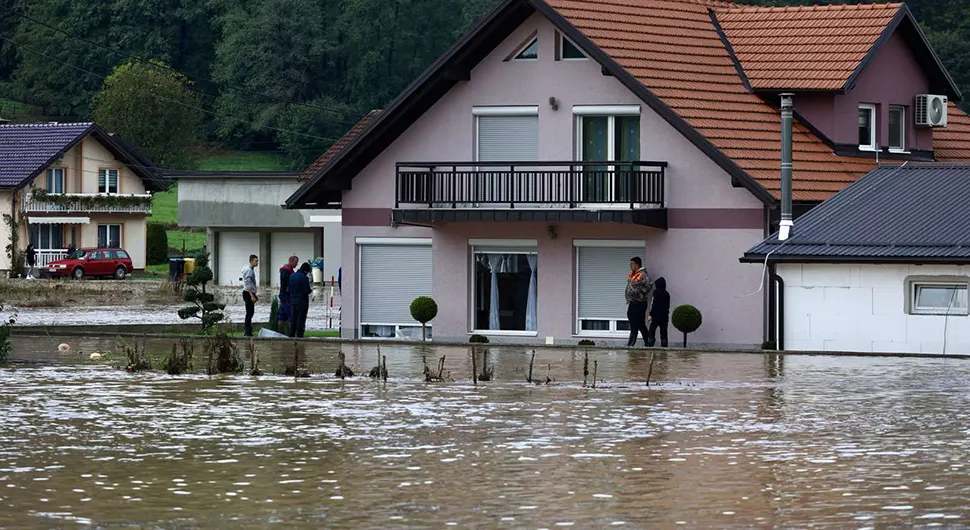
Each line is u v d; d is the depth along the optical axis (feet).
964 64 377.91
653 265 146.41
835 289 127.95
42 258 351.87
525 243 152.05
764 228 141.28
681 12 160.15
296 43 544.62
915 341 125.08
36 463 73.97
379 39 538.06
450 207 151.94
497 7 148.77
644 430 83.20
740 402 94.99
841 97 152.76
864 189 137.28
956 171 137.59
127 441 80.38
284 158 574.15
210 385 105.81
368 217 159.12
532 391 101.45
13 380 109.09
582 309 150.00
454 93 154.61
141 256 370.73
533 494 65.92
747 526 59.77
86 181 365.40
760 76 153.58
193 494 66.49
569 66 150.00
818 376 109.81
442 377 109.50
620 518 61.26
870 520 60.49
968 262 121.08
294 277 152.15
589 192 147.33
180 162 533.55
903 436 80.74
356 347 138.62
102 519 61.82
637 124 148.36
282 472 71.41
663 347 136.67
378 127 154.92
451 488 67.41
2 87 628.28
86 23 608.19
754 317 142.00
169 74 534.37
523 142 152.66
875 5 159.12
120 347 137.08
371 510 63.05
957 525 59.57
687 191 144.66
